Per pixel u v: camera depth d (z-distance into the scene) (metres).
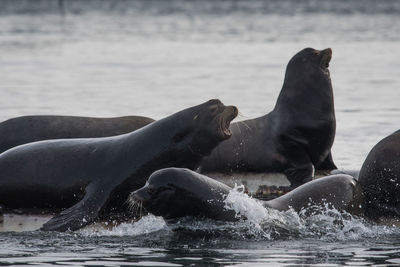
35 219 34.59
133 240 30.67
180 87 86.06
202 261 27.27
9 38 149.62
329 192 32.78
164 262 27.11
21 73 98.81
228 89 84.12
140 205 32.31
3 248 29.38
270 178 44.66
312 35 156.88
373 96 77.81
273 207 32.44
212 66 109.62
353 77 94.81
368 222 33.03
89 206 33.81
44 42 142.88
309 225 31.91
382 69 103.31
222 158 44.97
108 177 34.75
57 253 28.58
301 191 33.06
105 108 68.25
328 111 44.88
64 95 78.06
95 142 36.09
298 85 45.12
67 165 35.44
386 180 34.69
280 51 128.38
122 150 35.31
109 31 171.75
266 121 45.81
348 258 27.80
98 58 119.44
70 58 118.88
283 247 29.45
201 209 31.47
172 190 31.14
